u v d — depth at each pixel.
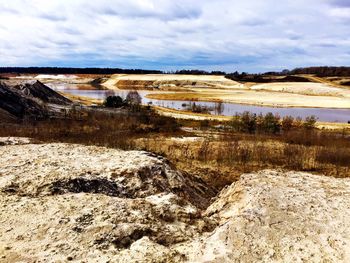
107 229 8.75
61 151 15.31
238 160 21.94
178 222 9.71
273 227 8.67
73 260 7.69
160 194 11.41
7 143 18.22
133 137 29.05
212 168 20.34
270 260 7.59
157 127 34.97
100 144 23.12
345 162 22.28
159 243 8.64
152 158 14.34
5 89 41.41
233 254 7.77
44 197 10.79
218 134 32.88
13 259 7.71
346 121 55.31
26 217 9.52
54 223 9.12
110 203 10.17
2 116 34.00
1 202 10.39
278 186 11.05
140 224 9.05
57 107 47.53
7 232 8.86
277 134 34.34
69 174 12.06
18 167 12.95
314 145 27.47
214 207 11.55
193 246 8.33
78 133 28.48
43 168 12.76
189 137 30.25
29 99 42.97
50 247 8.19
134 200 10.43
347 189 11.16
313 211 9.45
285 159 22.52
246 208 9.77
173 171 13.91
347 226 8.80
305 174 12.75
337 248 7.98
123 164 13.20
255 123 36.81
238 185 11.68
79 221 9.17
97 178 11.96
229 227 8.74
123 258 7.68
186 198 12.86
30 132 27.53
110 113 43.22
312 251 7.87
